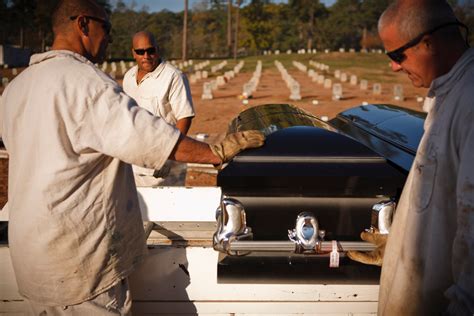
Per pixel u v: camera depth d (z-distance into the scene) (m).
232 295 1.91
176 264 1.92
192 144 1.64
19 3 56.00
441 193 1.39
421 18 1.39
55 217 1.57
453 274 1.33
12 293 1.92
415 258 1.46
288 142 1.80
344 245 1.67
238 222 1.70
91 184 1.62
